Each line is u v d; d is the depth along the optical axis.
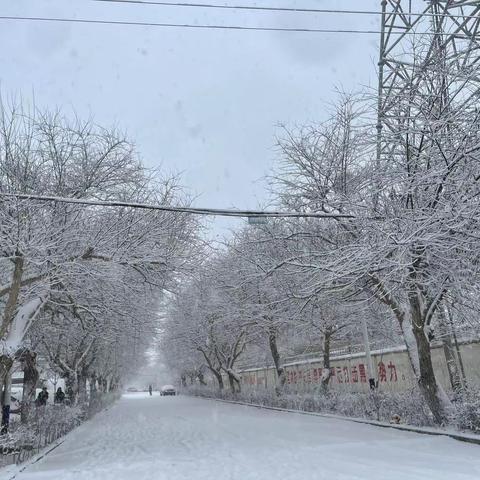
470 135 11.28
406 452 10.47
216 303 27.33
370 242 11.70
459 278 11.76
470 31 12.55
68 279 13.82
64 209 13.09
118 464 11.23
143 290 17.14
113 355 39.12
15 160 12.94
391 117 12.83
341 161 15.17
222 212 10.86
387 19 13.70
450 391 16.03
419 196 12.45
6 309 11.86
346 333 26.25
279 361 28.48
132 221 14.22
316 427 16.23
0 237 11.66
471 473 8.18
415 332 14.20
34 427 15.17
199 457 11.45
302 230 16.06
